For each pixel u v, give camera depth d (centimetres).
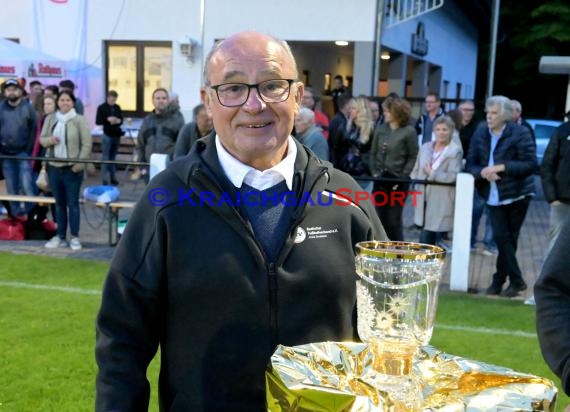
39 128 1001
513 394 141
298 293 176
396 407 139
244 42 173
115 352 177
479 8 2342
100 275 679
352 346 163
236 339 174
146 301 179
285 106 174
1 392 390
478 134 638
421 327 145
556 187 570
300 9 1363
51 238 852
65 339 482
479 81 3250
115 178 1159
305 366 151
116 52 1498
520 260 820
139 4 1462
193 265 174
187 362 177
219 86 173
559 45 2766
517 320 555
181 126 847
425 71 1961
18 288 621
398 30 1565
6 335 488
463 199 641
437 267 145
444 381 152
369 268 145
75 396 388
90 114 1516
